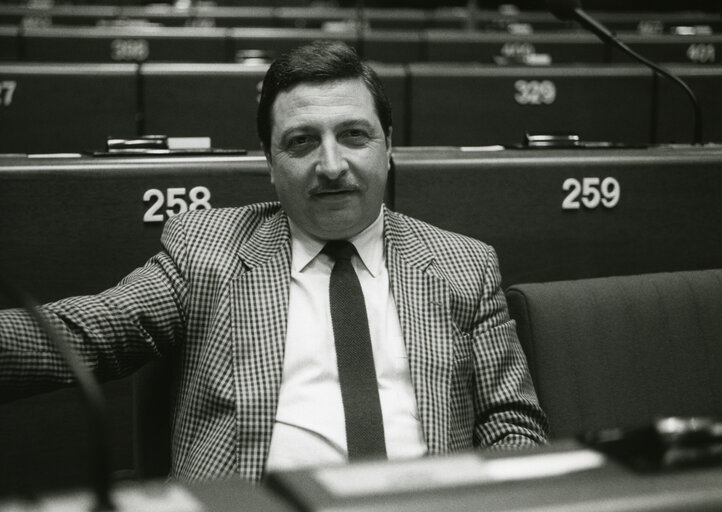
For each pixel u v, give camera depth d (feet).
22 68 10.48
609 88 11.78
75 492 1.99
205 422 4.73
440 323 4.87
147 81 10.71
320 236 4.91
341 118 4.75
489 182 6.21
